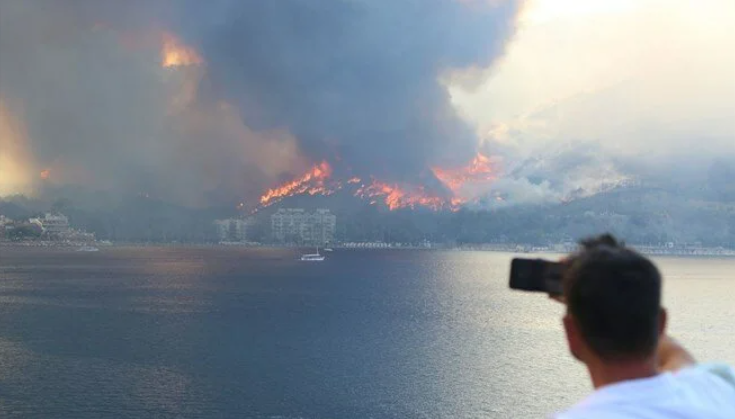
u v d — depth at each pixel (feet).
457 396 174.29
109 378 190.19
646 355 10.23
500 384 188.14
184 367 208.54
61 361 217.36
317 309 390.83
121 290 516.73
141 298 451.94
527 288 11.03
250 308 392.47
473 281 638.94
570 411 10.36
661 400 9.89
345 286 570.87
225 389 177.99
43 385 180.96
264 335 281.13
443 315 362.33
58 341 261.44
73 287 543.39
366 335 283.38
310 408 160.15
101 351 237.25
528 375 200.75
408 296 481.05
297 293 500.33
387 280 645.10
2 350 239.30
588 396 10.57
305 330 297.94
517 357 232.73
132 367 207.21
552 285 10.93
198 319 336.90
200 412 155.43
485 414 157.99
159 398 168.04
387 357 230.48
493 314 369.50
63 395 170.09
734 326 326.24
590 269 10.30
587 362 10.64
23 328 299.99
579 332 10.47
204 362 217.56
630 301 9.94
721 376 10.71
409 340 270.67
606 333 10.09
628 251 10.57
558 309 396.78
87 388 177.58
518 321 337.72
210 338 271.69
